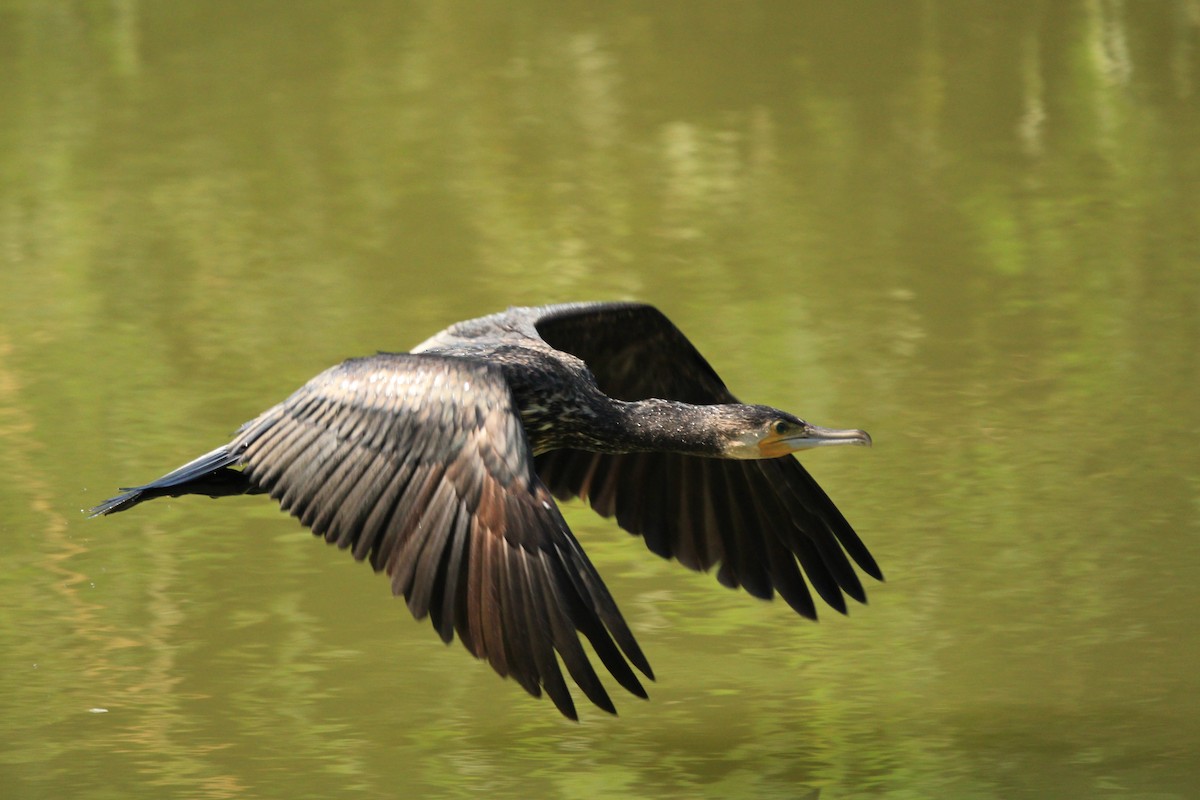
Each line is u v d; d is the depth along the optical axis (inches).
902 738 392.2
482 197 811.4
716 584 481.1
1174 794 364.2
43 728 397.1
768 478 394.3
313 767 380.2
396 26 1088.2
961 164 845.2
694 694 416.8
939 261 729.0
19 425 578.6
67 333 664.4
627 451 375.9
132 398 600.7
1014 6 1090.1
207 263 737.6
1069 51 1000.9
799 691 416.5
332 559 495.8
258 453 322.0
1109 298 684.7
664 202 800.9
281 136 896.9
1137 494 519.5
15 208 802.2
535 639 283.9
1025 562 478.9
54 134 896.9
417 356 314.7
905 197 804.0
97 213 796.0
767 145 874.8
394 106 940.6
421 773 378.9
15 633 443.8
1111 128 886.4
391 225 780.0
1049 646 433.1
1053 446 555.5
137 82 984.9
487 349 366.6
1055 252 735.7
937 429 571.5
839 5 1103.0
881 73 973.8
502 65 1005.2
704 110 924.0
